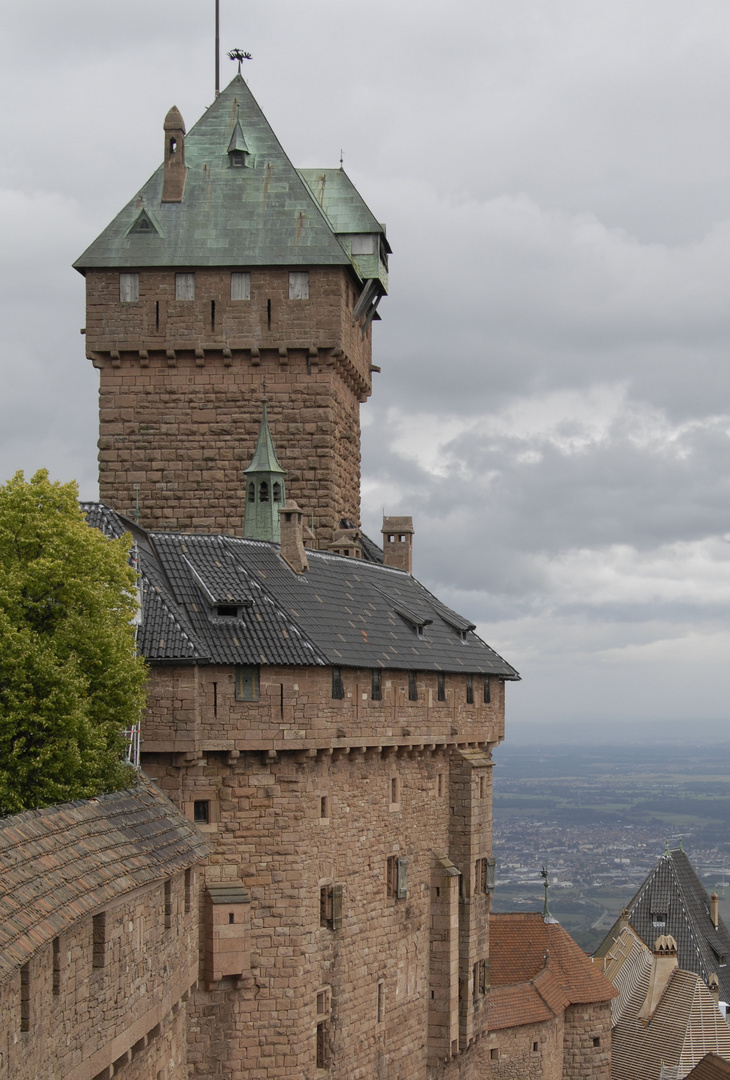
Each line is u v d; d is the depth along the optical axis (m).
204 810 60.72
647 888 148.75
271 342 85.44
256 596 64.12
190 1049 59.78
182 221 86.81
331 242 85.69
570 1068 106.06
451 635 84.75
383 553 95.56
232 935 59.81
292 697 61.75
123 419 86.19
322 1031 65.62
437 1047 80.69
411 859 77.38
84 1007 40.50
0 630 46.81
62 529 49.78
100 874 41.84
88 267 85.88
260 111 90.44
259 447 82.06
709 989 122.56
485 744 87.44
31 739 47.22
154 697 59.06
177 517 86.00
